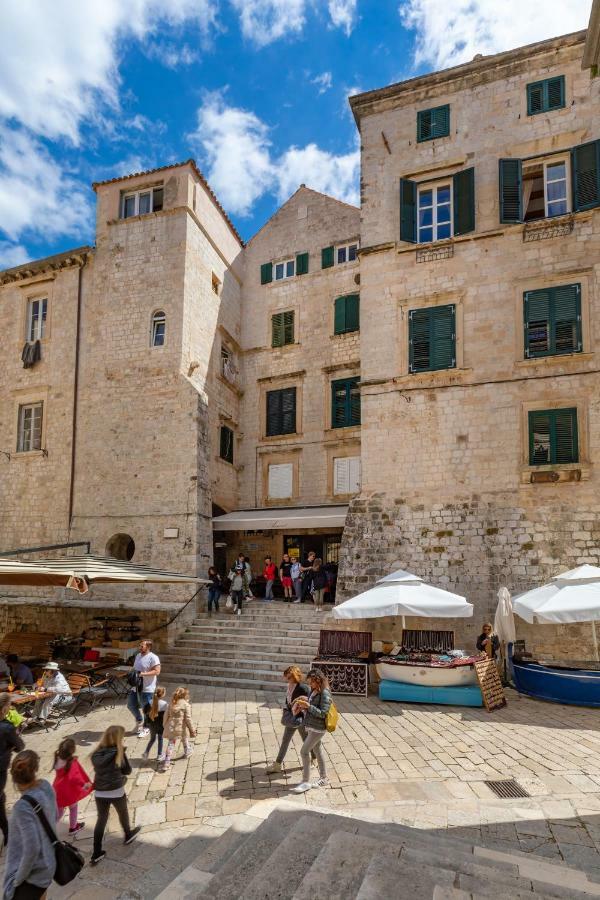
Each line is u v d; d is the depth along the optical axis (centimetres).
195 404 2044
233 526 2088
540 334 1655
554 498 1559
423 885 411
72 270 2331
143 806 750
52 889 566
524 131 1772
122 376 2170
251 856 525
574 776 808
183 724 925
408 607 1252
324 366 2391
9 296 2453
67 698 1193
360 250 1883
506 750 923
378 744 963
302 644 1595
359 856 472
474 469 1652
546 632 1483
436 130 1872
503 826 648
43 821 463
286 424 2439
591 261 1633
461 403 1697
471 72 1841
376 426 1775
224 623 1780
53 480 2205
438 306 1769
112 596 1952
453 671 1227
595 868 561
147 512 2033
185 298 2142
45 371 2312
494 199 1772
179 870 588
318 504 2305
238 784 812
